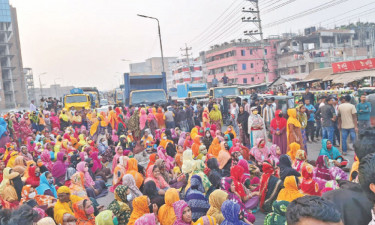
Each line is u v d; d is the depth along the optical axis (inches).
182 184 323.6
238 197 232.4
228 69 2667.3
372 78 1028.5
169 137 461.7
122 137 518.9
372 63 1066.7
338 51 2167.8
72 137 547.8
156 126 649.6
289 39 2453.2
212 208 191.3
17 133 681.6
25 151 427.2
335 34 2337.6
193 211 219.0
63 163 373.1
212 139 447.5
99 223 197.9
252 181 286.7
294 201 65.4
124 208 222.2
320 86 1217.4
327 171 270.1
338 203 91.0
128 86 892.6
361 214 88.2
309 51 2186.3
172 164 399.5
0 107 3270.2
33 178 287.9
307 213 58.9
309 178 216.2
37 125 807.1
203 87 1365.7
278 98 590.2
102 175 421.1
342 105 427.5
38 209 218.2
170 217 198.1
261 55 2551.7
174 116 696.4
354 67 1115.3
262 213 261.3
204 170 289.4
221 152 351.3
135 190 259.6
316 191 215.3
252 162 362.9
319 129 544.4
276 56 2522.1
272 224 173.2
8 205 255.3
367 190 69.0
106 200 352.8
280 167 264.7
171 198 198.5
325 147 331.6
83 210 208.7
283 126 423.8
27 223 111.9
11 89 3641.7
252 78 2554.1
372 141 94.3
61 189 216.1
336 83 1099.9
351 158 409.4
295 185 202.5
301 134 413.4
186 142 455.8
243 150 379.9
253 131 455.8
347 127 423.8
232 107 612.4
